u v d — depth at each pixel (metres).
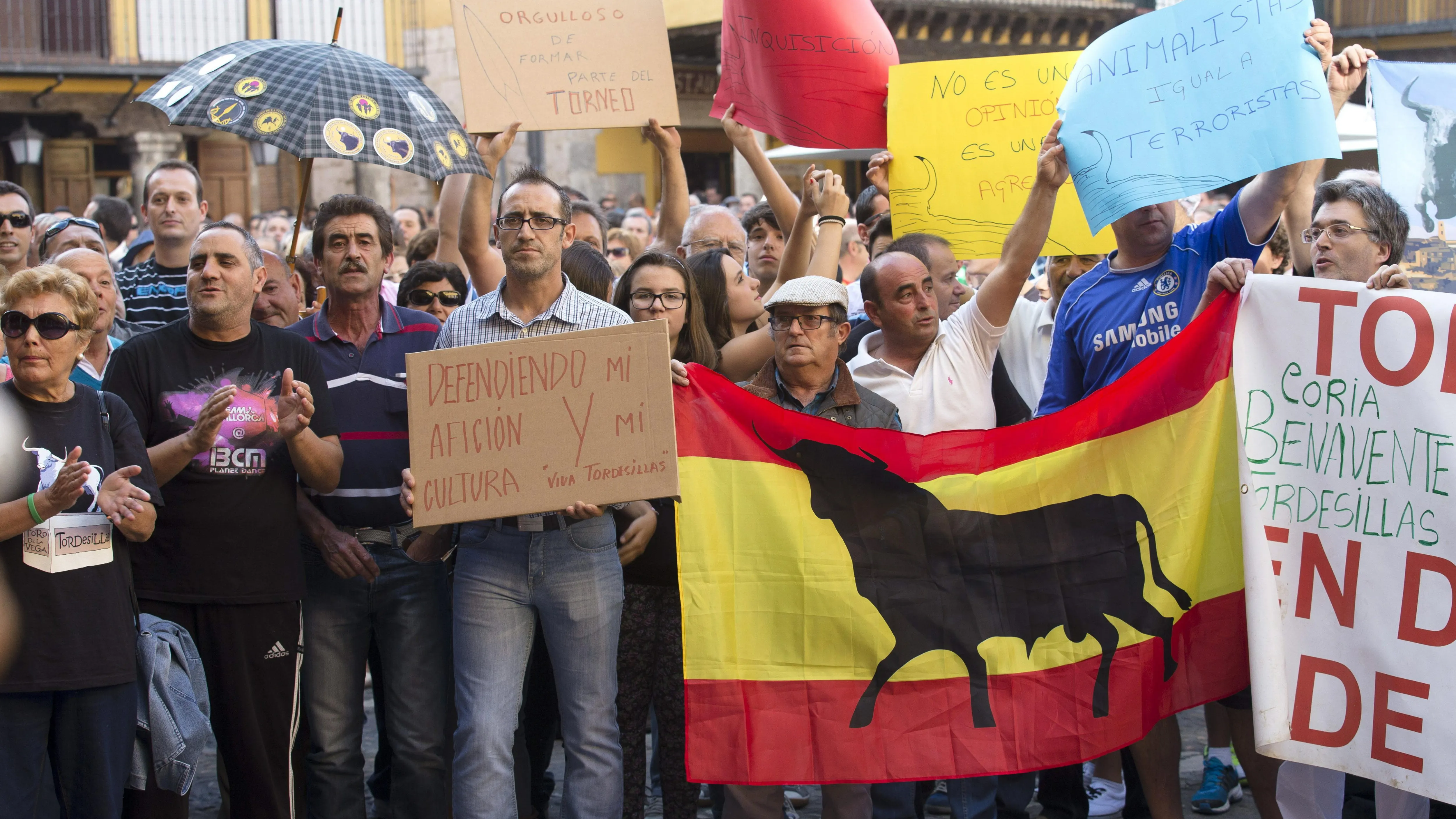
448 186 5.71
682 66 20.42
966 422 4.23
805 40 4.92
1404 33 15.97
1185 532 3.78
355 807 4.07
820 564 3.68
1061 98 4.16
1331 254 4.08
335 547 3.97
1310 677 3.71
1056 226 4.65
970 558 3.73
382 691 4.57
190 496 3.72
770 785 3.66
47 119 20.42
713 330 4.68
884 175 4.93
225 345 3.86
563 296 4.04
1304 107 3.83
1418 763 3.55
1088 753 3.69
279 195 21.36
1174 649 3.76
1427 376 3.61
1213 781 4.86
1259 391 3.79
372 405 4.10
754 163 5.20
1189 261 4.13
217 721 3.76
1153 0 18.00
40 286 3.42
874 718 3.65
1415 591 3.59
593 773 3.75
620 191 21.02
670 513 4.12
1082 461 3.79
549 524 3.74
